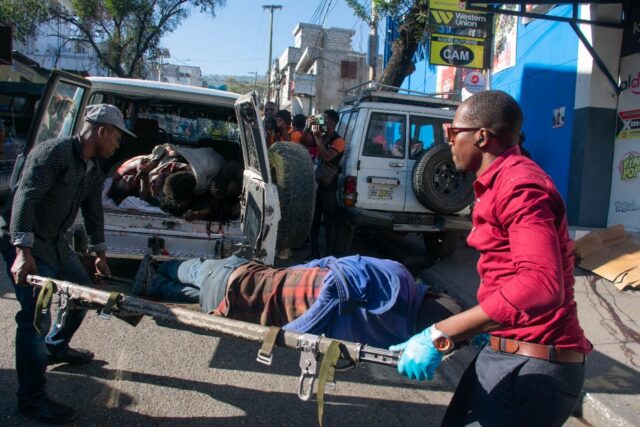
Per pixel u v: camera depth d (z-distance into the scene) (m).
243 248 5.08
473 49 9.27
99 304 2.92
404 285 3.06
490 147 2.02
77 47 27.67
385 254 8.49
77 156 3.21
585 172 8.42
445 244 7.70
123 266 5.79
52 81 4.43
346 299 3.01
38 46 28.52
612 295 6.01
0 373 3.71
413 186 7.12
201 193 5.65
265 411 3.54
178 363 4.12
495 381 2.03
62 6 25.47
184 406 3.52
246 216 5.27
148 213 5.46
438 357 1.86
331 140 7.07
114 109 3.27
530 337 1.97
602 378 4.06
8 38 13.96
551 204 1.83
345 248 7.54
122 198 5.71
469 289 6.54
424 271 7.43
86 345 4.29
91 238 3.86
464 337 1.84
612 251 6.94
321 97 31.41
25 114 12.36
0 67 22.61
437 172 6.99
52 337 3.76
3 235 3.32
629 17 8.15
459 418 2.23
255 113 4.66
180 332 4.69
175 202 5.45
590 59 8.29
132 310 2.77
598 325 5.16
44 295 2.93
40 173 3.01
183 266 4.09
